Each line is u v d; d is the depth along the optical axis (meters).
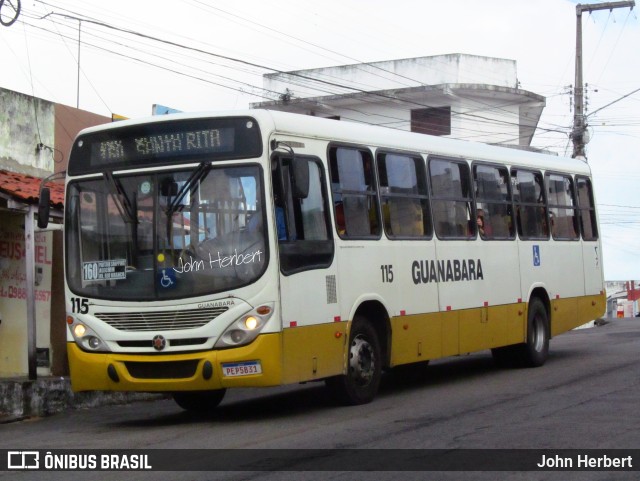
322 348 10.70
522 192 15.66
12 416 12.33
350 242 11.35
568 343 21.88
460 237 13.77
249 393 14.44
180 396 12.06
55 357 14.45
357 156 11.78
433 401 11.82
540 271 15.90
